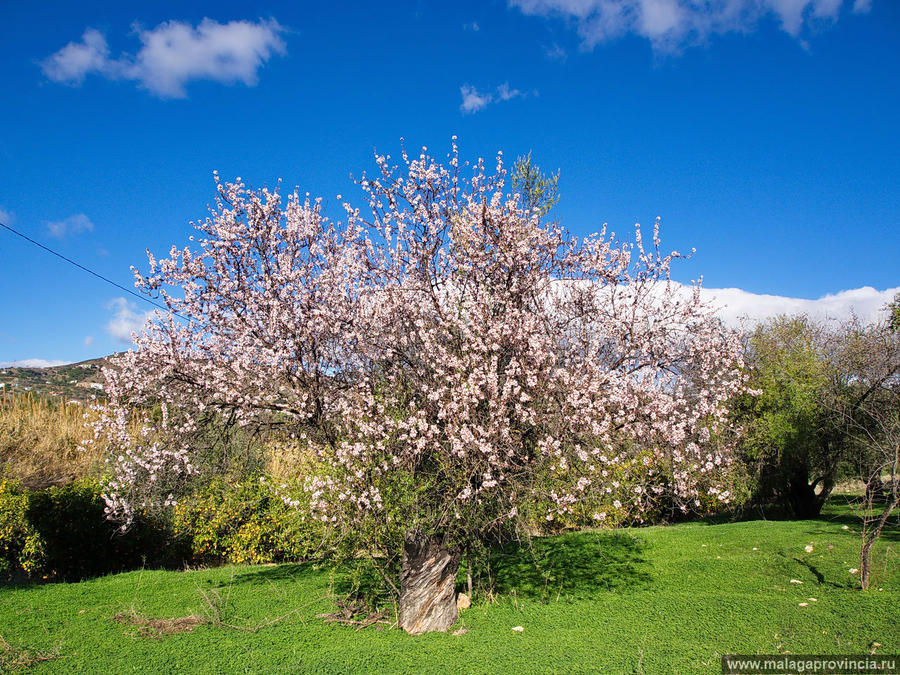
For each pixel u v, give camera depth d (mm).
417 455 6242
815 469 14039
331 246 7199
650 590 7578
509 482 5742
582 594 7555
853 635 5469
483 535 6715
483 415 5812
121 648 5828
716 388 6887
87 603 7543
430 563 6312
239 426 6996
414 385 6438
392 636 6145
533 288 6590
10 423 13602
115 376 6875
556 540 10789
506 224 6312
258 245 6922
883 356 12609
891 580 7199
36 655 5574
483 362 5887
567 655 5387
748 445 13422
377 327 6547
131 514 7754
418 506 5984
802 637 5523
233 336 6879
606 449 6109
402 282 6617
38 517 8914
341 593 7777
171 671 5254
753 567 8297
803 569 8000
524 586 8023
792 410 13445
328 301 6566
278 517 9203
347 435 6242
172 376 6656
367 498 5930
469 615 6820
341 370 6816
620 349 6535
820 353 13961
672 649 5430
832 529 11055
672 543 10391
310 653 5648
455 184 6840
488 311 6121
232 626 6457
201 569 10078
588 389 5793
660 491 7109
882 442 10031
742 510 14656
